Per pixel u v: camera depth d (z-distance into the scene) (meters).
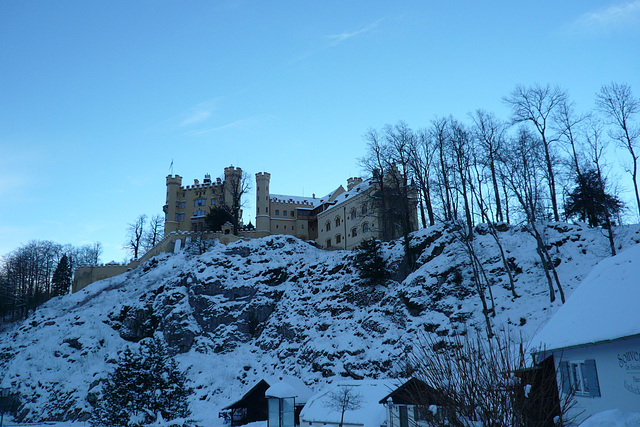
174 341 68.75
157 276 87.75
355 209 88.56
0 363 69.50
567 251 53.53
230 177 115.69
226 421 49.28
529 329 42.84
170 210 117.62
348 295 65.44
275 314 70.31
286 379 49.41
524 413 13.51
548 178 63.16
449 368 14.80
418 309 54.31
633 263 21.12
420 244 64.81
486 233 63.28
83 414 56.66
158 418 48.06
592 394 19.14
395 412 30.78
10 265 118.88
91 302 84.56
